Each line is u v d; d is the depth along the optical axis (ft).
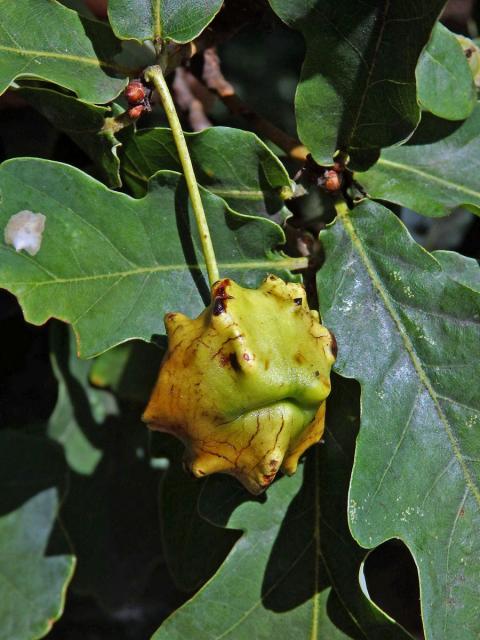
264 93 1.39
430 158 0.91
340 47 0.86
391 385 0.85
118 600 1.03
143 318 0.85
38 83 0.87
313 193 0.91
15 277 0.83
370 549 0.84
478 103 0.92
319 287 0.86
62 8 0.87
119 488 1.04
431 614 0.84
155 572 1.13
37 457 0.99
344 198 0.88
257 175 0.87
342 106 0.87
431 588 0.84
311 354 0.81
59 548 0.98
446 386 0.85
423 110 0.92
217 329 0.79
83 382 1.02
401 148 0.91
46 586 0.97
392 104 0.86
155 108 1.05
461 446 0.85
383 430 0.85
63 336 1.01
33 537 0.98
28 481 0.99
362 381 0.85
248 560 0.87
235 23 0.93
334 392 0.87
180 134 0.85
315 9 0.86
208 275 0.84
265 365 0.79
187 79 1.01
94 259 0.84
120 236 0.85
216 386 0.79
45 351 1.04
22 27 0.86
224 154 0.87
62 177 0.84
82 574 1.03
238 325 0.79
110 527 1.03
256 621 0.86
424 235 1.10
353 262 0.87
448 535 0.84
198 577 0.93
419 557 0.84
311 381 0.80
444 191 0.91
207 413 0.80
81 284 0.84
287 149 0.95
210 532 0.94
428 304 0.86
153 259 0.85
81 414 1.02
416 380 0.85
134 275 0.85
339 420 0.87
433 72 0.91
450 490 0.85
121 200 0.85
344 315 0.86
